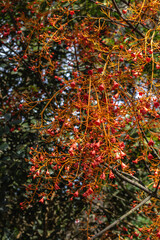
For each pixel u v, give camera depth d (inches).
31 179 127.9
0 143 120.3
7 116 115.9
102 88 63.1
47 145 123.7
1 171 116.6
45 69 138.4
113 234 133.7
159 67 75.1
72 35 122.6
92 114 69.4
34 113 132.7
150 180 135.0
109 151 67.1
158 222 92.3
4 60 149.4
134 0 137.5
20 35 133.4
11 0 133.0
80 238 155.1
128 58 85.0
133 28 102.8
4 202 124.6
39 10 135.0
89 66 134.6
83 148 72.6
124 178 95.3
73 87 67.1
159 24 96.0
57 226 153.8
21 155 116.8
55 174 120.3
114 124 68.8
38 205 148.7
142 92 79.9
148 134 121.1
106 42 132.0
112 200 144.3
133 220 132.0
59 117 77.9
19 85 149.9
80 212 151.0
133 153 128.4
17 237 146.3
